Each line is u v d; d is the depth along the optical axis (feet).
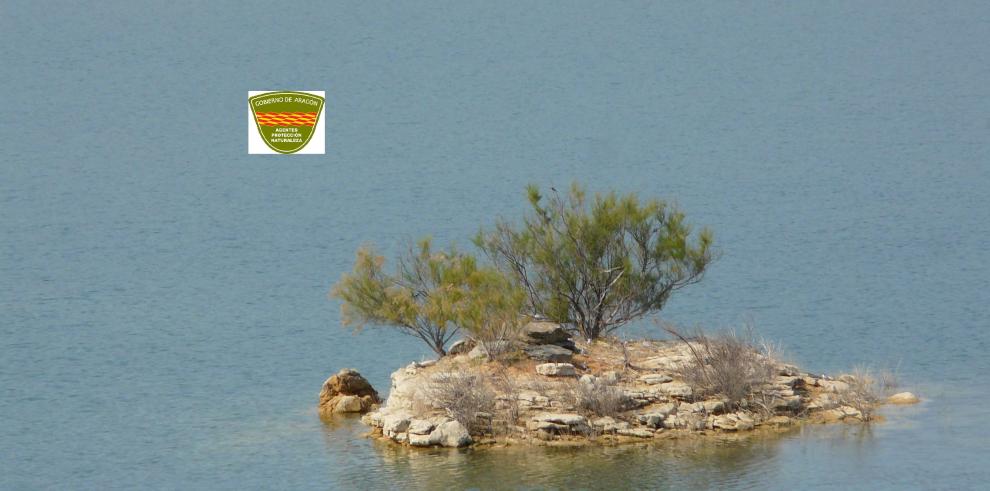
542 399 358.84
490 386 365.20
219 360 609.42
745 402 366.43
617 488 318.04
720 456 338.54
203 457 398.42
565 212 410.93
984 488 313.73
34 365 623.77
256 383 537.65
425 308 393.50
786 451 342.44
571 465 333.83
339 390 420.77
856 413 375.45
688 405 360.89
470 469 335.26
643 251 411.13
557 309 403.95
